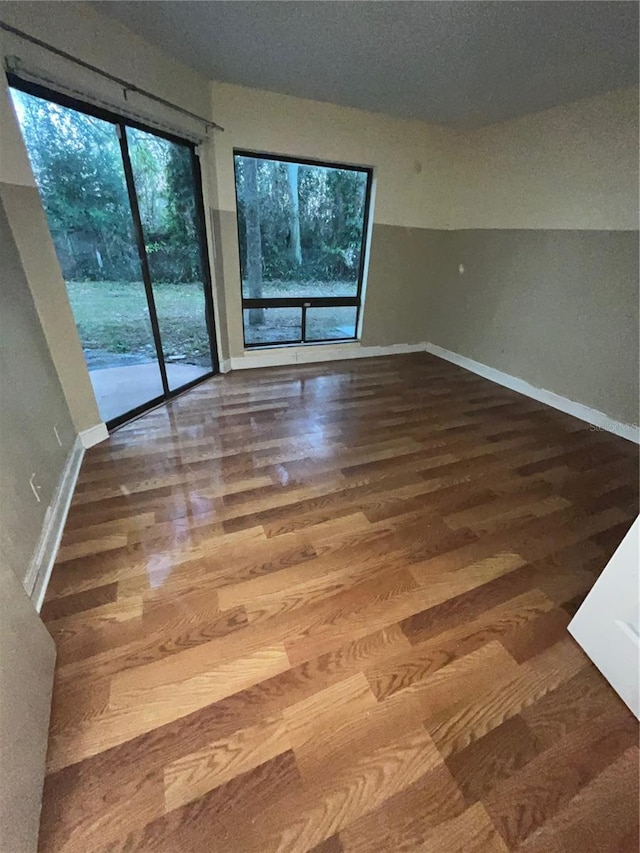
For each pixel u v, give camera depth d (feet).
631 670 3.74
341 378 12.69
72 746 3.40
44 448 6.14
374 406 10.69
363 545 5.79
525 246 11.19
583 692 3.99
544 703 3.89
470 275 13.29
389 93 9.82
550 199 10.30
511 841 2.98
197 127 9.31
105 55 6.91
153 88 7.98
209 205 10.47
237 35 7.33
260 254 12.21
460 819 3.09
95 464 7.57
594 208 9.33
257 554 5.54
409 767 3.38
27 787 2.89
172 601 4.79
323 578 5.20
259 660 4.17
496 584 5.22
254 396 10.98
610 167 8.87
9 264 5.91
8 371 5.43
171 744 3.45
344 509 6.54
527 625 4.67
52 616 4.56
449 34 6.96
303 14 6.56
